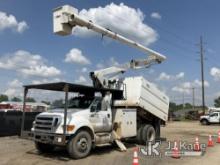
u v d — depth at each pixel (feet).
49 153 38.91
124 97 46.85
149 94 49.29
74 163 32.78
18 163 32.65
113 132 41.78
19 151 40.52
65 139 33.78
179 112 242.17
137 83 46.96
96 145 38.52
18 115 61.26
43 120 36.29
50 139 34.91
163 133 71.46
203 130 83.76
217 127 101.60
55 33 35.70
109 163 32.83
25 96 39.86
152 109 49.96
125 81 48.08
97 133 39.29
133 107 47.06
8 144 47.37
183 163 33.22
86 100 39.83
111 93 44.04
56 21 35.55
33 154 38.19
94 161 33.88
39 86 37.65
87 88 38.55
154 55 53.11
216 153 40.16
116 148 43.14
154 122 52.39
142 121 50.34
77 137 35.12
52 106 41.68
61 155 37.45
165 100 54.34
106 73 45.68
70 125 34.45
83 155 35.63
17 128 60.64
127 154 38.63
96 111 39.37
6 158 35.47
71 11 35.53
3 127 58.29
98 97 40.47
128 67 51.08
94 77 44.29
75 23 36.32
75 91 40.73
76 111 37.19
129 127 44.09
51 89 40.50
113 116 42.93
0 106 132.87
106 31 41.52
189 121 163.32
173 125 114.62
